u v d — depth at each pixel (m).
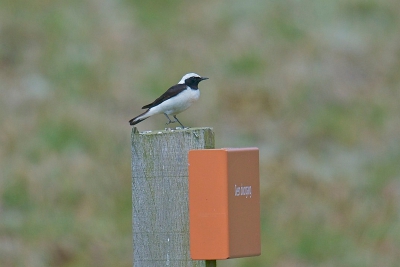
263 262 11.94
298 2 22.77
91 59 18.47
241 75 18.66
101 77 17.78
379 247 12.62
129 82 17.73
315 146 16.44
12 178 13.31
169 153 4.77
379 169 15.52
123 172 14.01
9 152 14.17
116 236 12.38
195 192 4.68
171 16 21.62
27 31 19.22
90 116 15.88
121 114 16.36
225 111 17.25
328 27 21.55
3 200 12.91
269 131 16.80
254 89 18.00
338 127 17.19
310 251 12.35
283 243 12.52
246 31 20.78
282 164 15.43
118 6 21.64
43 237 12.02
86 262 11.65
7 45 18.64
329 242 12.63
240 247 4.74
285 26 21.20
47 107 16.06
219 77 18.44
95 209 13.01
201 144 4.72
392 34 21.58
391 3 23.30
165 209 4.79
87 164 13.99
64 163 13.98
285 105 17.72
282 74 18.91
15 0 20.38
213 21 21.28
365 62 20.05
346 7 22.80
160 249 4.80
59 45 18.89
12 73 17.58
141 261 4.84
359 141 16.78
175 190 4.76
